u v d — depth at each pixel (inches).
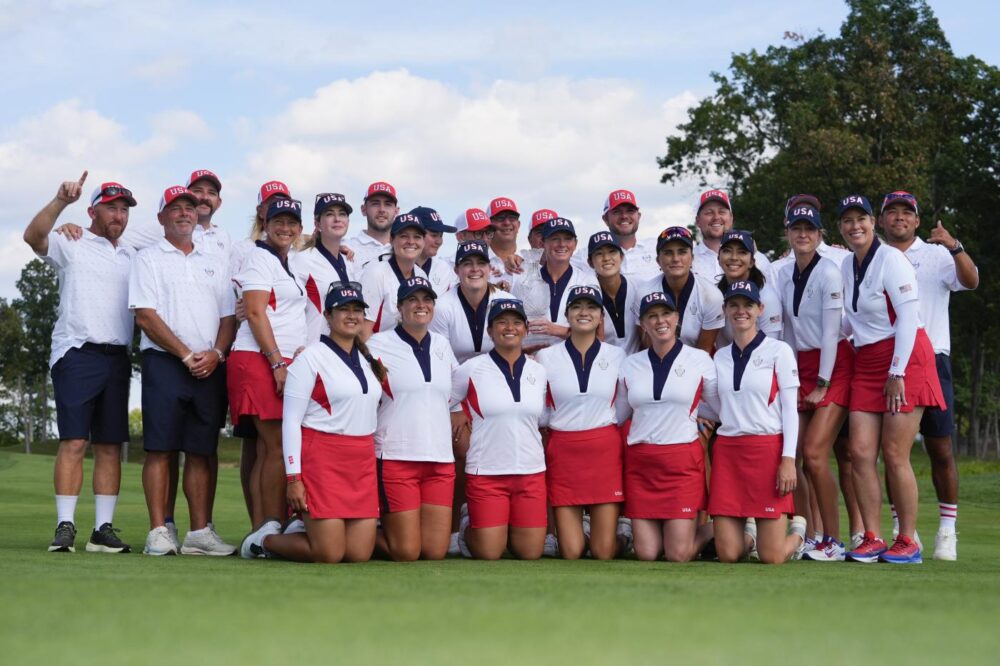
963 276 293.0
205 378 290.2
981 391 2068.2
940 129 1482.5
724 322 306.5
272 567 232.1
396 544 270.1
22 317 3090.6
